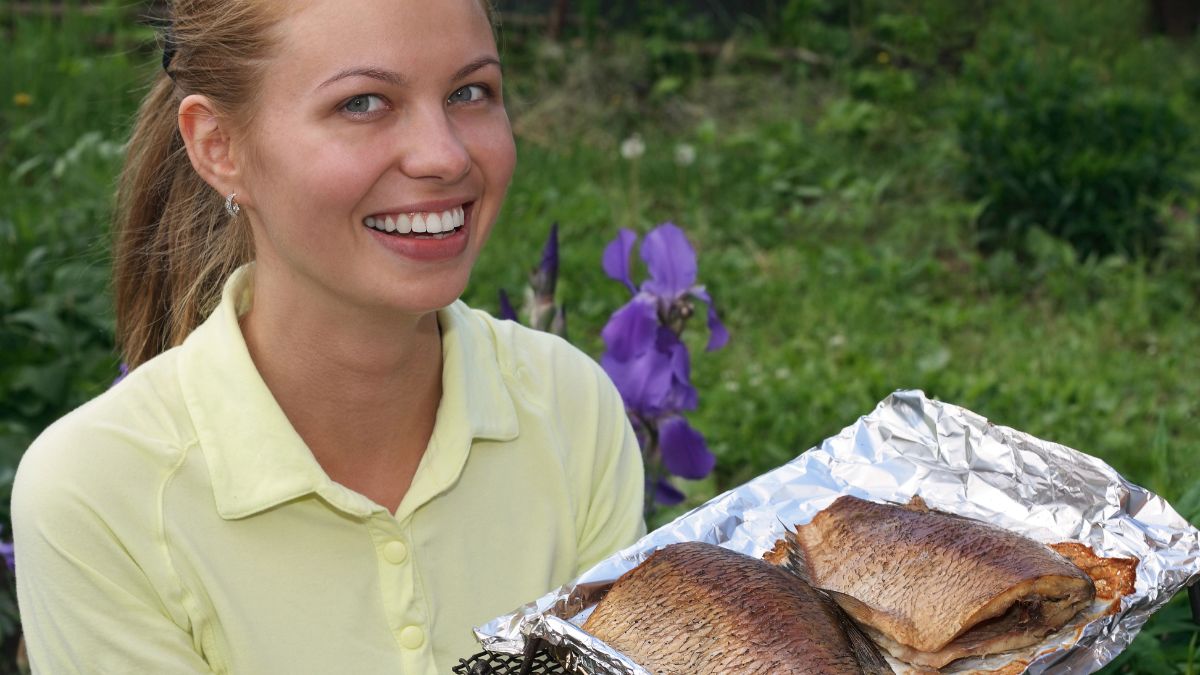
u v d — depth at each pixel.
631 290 2.61
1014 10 9.62
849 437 1.70
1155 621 2.46
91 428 1.53
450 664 1.61
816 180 7.38
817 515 1.57
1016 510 1.60
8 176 6.45
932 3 9.48
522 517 1.70
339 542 1.56
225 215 1.76
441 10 1.40
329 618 1.54
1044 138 6.85
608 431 1.84
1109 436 4.55
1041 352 5.45
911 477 1.65
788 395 4.98
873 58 8.95
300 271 1.48
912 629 1.41
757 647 1.31
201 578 1.51
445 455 1.60
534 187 6.96
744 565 1.41
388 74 1.38
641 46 8.49
